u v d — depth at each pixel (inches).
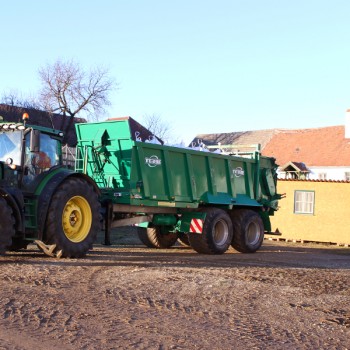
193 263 447.8
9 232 391.2
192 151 579.2
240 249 625.9
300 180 971.3
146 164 535.2
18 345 201.9
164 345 209.9
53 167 445.4
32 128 429.1
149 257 486.0
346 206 933.2
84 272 357.7
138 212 549.0
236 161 637.9
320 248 837.8
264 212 687.7
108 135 534.3
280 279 372.5
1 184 410.3
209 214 580.1
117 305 270.1
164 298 290.5
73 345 205.2
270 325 249.0
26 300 269.0
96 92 1617.9
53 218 424.8
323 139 1962.4
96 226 459.5
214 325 243.4
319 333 240.1
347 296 324.2
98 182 547.2
